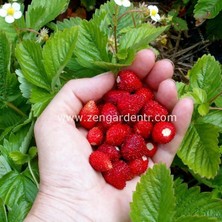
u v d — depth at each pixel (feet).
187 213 0.83
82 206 0.76
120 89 0.86
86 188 0.77
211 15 1.05
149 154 0.85
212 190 1.00
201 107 0.87
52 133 0.79
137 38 0.91
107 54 0.89
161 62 0.85
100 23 0.96
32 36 1.00
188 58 1.33
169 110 0.87
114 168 0.79
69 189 0.77
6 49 0.91
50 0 1.02
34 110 0.85
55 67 0.87
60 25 1.07
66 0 1.01
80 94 0.84
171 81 0.84
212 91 0.93
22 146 0.87
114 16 0.88
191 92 0.90
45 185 0.78
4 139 0.89
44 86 0.89
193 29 1.37
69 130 0.80
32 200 0.85
